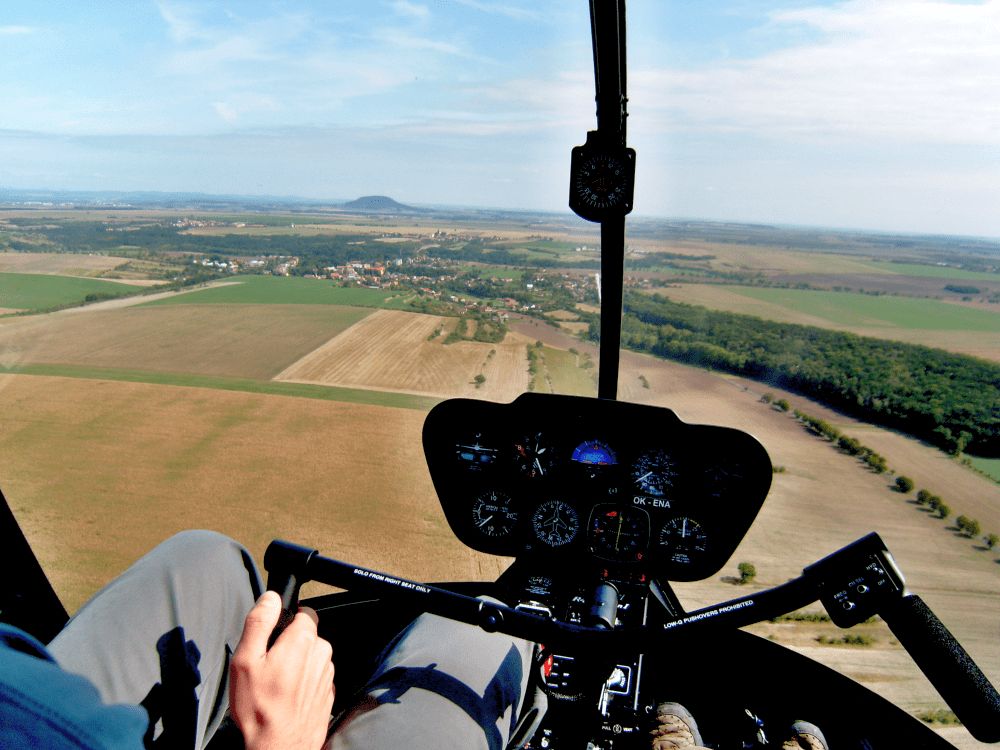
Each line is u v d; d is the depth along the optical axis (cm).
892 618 137
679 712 214
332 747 121
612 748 199
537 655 157
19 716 46
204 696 140
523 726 152
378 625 248
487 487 292
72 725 49
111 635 127
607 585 220
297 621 97
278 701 89
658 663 242
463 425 284
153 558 146
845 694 233
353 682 229
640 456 271
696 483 268
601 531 284
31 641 59
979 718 128
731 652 248
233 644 151
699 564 278
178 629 136
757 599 145
